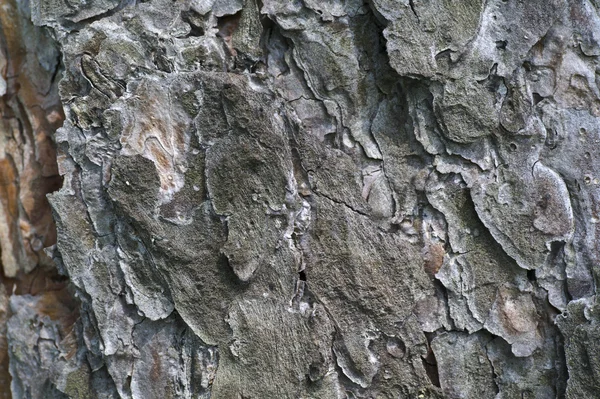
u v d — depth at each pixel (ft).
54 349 1.20
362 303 1.10
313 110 1.11
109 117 1.09
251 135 1.08
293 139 1.10
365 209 1.11
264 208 1.09
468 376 1.12
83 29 1.10
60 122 1.21
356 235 1.10
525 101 1.10
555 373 1.11
